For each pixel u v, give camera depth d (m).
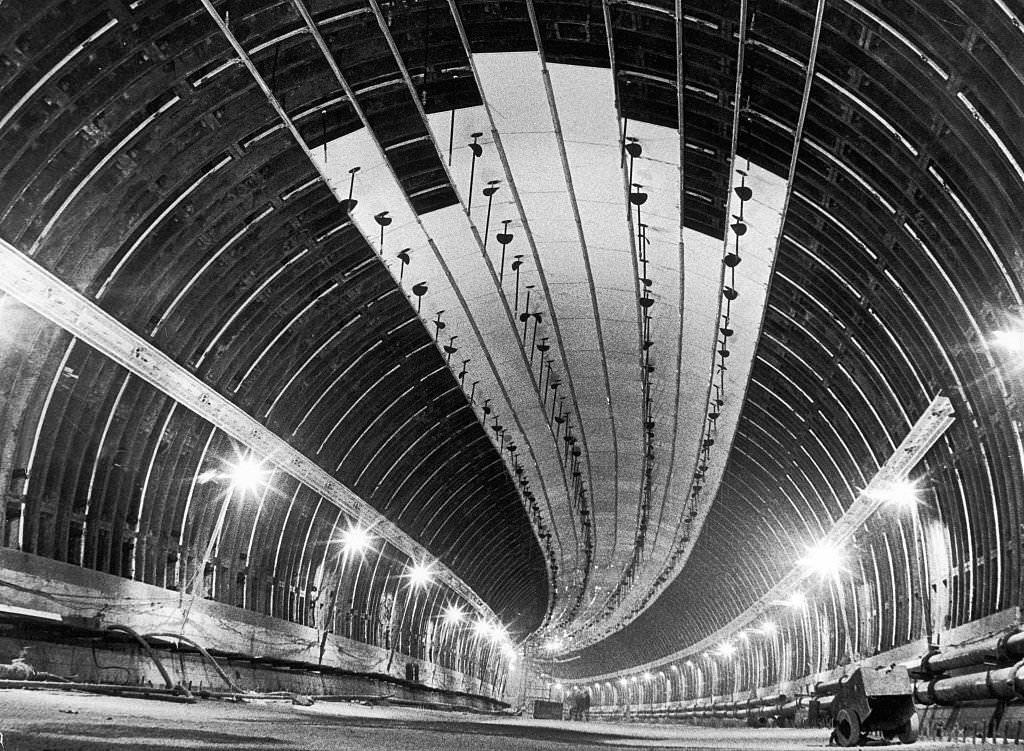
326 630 39.31
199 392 26.14
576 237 28.38
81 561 23.02
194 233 23.12
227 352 26.95
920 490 27.45
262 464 30.61
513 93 22.11
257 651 32.38
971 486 23.41
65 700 15.38
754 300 28.89
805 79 19.19
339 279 28.81
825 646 42.88
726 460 44.19
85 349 22.03
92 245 20.62
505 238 27.94
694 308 30.94
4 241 18.52
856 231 22.36
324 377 32.06
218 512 29.47
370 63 21.34
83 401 22.36
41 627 21.09
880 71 17.72
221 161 22.34
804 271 25.84
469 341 35.12
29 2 16.17
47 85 17.45
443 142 23.69
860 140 19.70
